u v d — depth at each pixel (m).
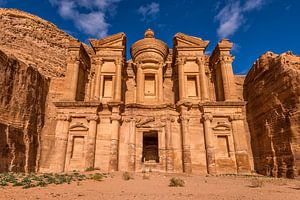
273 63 25.42
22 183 12.74
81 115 27.39
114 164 25.30
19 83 26.19
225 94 28.97
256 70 29.55
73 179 15.43
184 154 25.94
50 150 28.95
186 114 27.78
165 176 19.80
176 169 25.92
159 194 9.69
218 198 8.79
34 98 28.39
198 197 8.99
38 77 29.97
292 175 20.36
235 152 26.19
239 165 25.44
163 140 27.16
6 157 22.33
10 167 22.47
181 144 26.95
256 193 10.24
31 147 26.33
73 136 27.00
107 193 9.93
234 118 27.25
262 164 26.42
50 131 29.95
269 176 23.45
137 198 8.58
